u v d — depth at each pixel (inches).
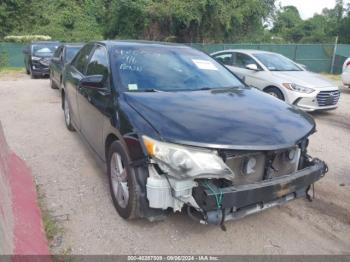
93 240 119.8
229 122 116.6
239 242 122.5
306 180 121.6
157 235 123.7
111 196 140.3
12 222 105.3
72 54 365.7
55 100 363.6
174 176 104.0
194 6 981.8
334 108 322.3
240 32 1098.7
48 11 1056.2
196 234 125.2
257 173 116.1
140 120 116.7
